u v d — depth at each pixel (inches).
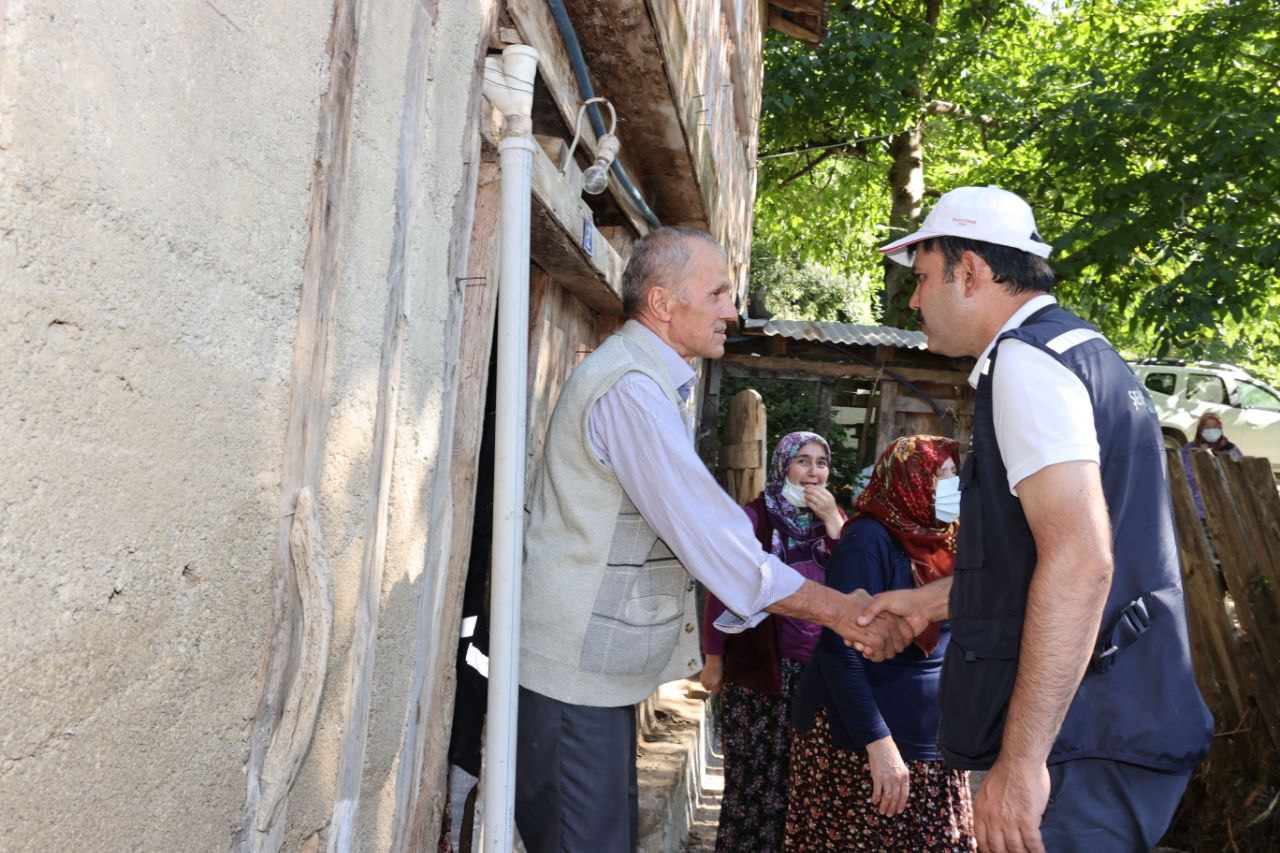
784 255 800.9
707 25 210.2
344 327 60.9
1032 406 73.9
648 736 206.2
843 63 593.3
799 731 125.3
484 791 82.4
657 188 201.5
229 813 51.1
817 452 156.6
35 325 35.1
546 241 120.0
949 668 82.7
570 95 121.3
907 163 628.1
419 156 72.6
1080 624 70.9
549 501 96.6
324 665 56.6
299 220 54.4
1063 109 469.7
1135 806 74.1
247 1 48.0
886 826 115.9
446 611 89.6
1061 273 456.8
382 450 67.8
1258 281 420.5
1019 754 72.9
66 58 35.6
